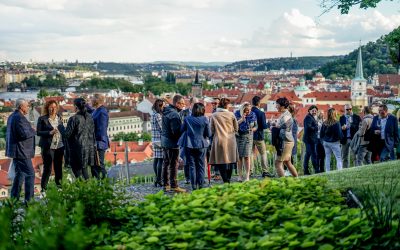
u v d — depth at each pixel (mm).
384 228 6438
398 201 8289
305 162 16797
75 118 13289
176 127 13977
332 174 12188
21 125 12594
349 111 18016
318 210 7258
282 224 6855
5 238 5328
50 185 7391
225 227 6645
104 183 7902
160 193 8461
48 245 4934
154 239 6379
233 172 19016
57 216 5898
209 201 7859
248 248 5918
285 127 14633
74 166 13398
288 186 9148
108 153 78500
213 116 14109
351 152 19625
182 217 7406
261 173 18328
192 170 13742
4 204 6902
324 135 16016
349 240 6098
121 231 7020
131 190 15219
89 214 7469
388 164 12945
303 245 5906
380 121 16844
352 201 9227
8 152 12664
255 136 16328
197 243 6219
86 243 5672
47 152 13859
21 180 12820
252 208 7648
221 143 13992
